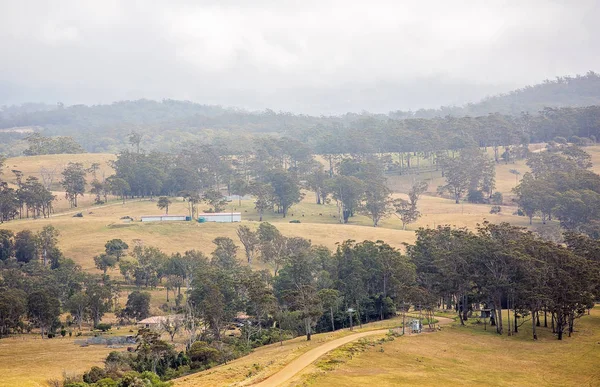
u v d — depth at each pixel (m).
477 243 132.12
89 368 105.56
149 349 108.44
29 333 147.25
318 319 138.62
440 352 105.31
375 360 97.69
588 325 128.62
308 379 85.12
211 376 93.69
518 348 110.00
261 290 135.75
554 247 126.69
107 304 160.38
